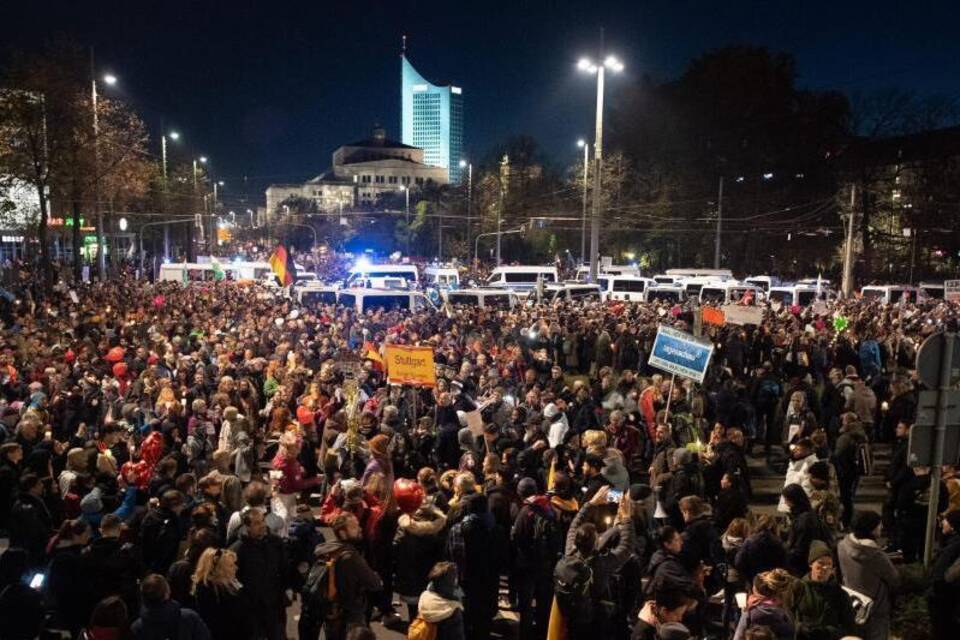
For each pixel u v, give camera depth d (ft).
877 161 192.85
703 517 24.11
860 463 36.42
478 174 276.41
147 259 257.34
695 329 47.37
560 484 26.48
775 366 62.49
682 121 208.33
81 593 22.13
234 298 110.22
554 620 22.98
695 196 205.67
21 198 144.05
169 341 68.08
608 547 22.89
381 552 27.73
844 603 20.10
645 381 52.03
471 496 25.36
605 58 114.32
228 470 33.12
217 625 21.09
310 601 22.27
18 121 107.24
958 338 25.91
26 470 31.32
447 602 20.84
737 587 24.64
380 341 68.80
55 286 125.59
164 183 208.33
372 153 608.19
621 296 132.46
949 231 185.68
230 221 514.68
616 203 203.10
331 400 44.96
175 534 25.50
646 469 43.29
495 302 102.63
